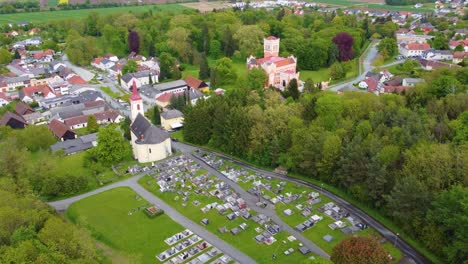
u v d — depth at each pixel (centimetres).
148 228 12431
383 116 15538
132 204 13725
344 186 13962
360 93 18312
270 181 14950
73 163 17000
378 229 12038
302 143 14988
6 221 10712
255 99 19762
